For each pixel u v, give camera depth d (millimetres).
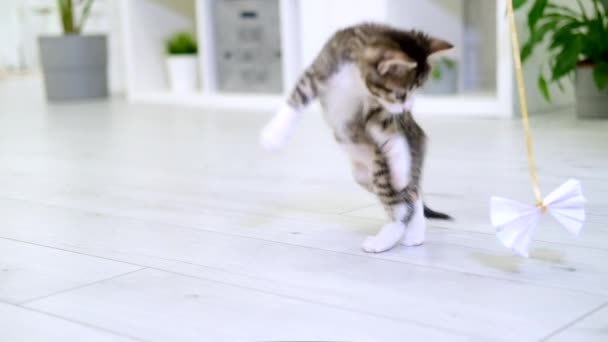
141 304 875
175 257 1062
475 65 2998
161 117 2877
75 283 958
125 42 3537
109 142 2277
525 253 947
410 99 924
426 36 943
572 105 2666
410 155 986
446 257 1021
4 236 1203
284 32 2928
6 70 5633
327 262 1016
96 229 1234
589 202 1296
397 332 771
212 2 3217
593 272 944
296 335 771
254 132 2371
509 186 1450
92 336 786
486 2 2932
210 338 771
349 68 938
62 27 3832
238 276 968
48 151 2137
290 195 1456
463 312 821
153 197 1477
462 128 2240
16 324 824
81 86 3682
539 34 2184
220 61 3264
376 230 1179
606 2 2258
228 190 1521
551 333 758
